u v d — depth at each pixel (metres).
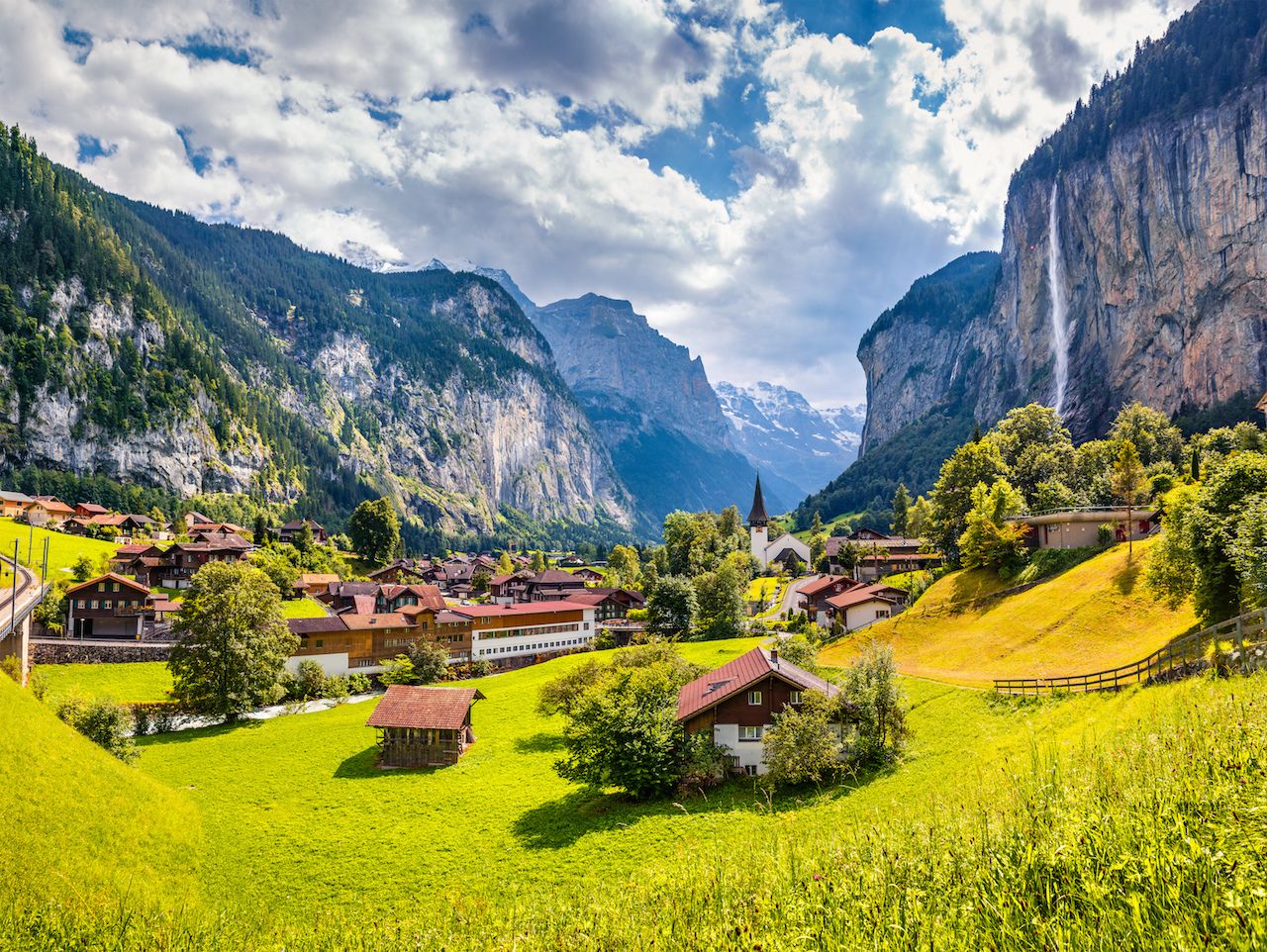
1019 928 7.60
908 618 85.94
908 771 38.56
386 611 114.12
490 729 68.12
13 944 17.20
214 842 40.31
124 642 85.31
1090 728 28.83
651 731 44.50
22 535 130.62
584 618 118.44
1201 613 44.28
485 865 37.06
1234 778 9.25
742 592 129.12
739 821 37.53
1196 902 6.86
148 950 17.03
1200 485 50.12
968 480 113.19
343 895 34.69
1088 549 82.19
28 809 31.52
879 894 9.79
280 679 82.06
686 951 10.27
